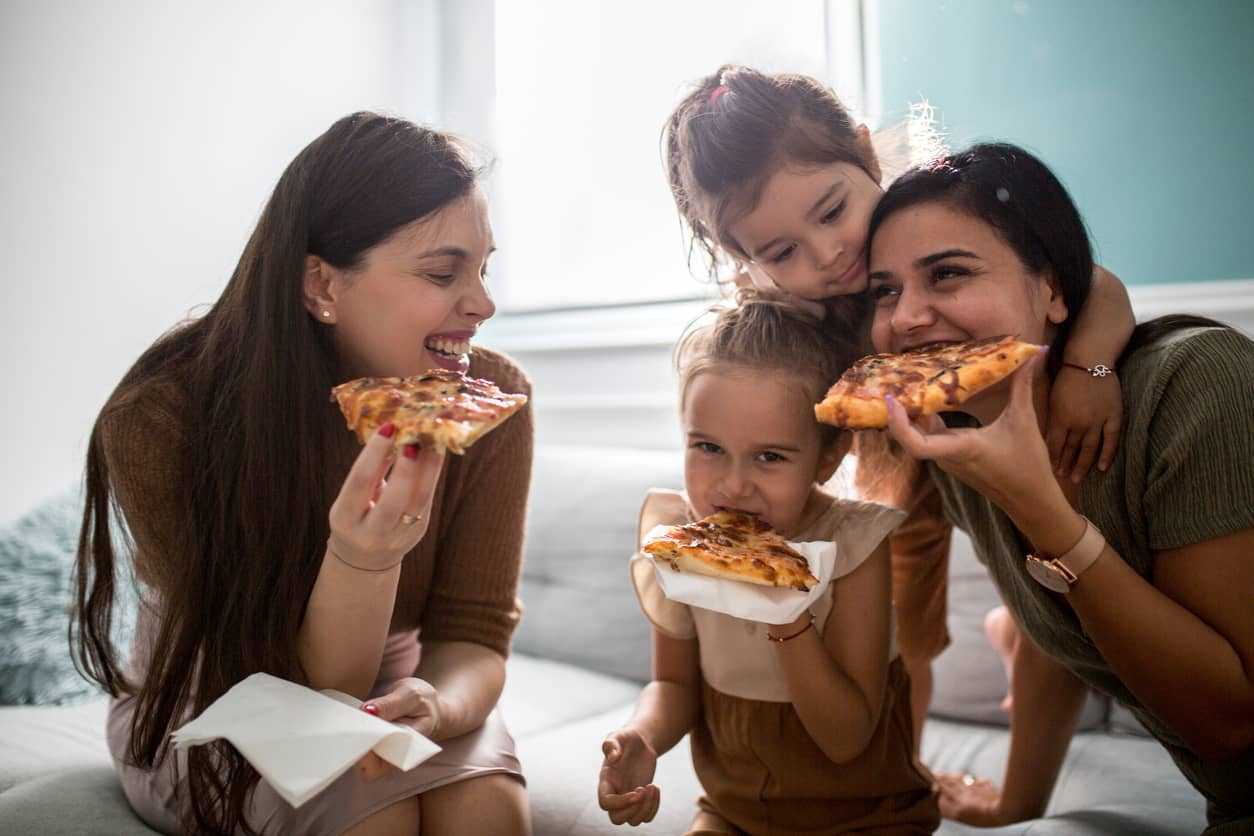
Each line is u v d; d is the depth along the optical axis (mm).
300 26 2953
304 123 2980
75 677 1870
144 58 2607
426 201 1125
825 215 1338
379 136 1165
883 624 1236
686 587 1043
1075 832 1238
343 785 1051
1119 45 1931
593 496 2164
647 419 2639
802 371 1207
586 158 2953
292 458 1116
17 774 1496
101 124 2527
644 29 2803
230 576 1112
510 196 3127
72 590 1321
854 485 1482
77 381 2496
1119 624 968
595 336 2791
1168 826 1248
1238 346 1009
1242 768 1045
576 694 1871
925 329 1055
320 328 1205
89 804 1307
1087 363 1058
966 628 1792
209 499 1133
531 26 3061
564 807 1338
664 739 1262
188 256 2719
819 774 1229
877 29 2199
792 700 1162
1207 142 1856
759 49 2520
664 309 2775
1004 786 1454
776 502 1210
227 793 1089
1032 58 2021
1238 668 963
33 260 2404
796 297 1383
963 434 910
